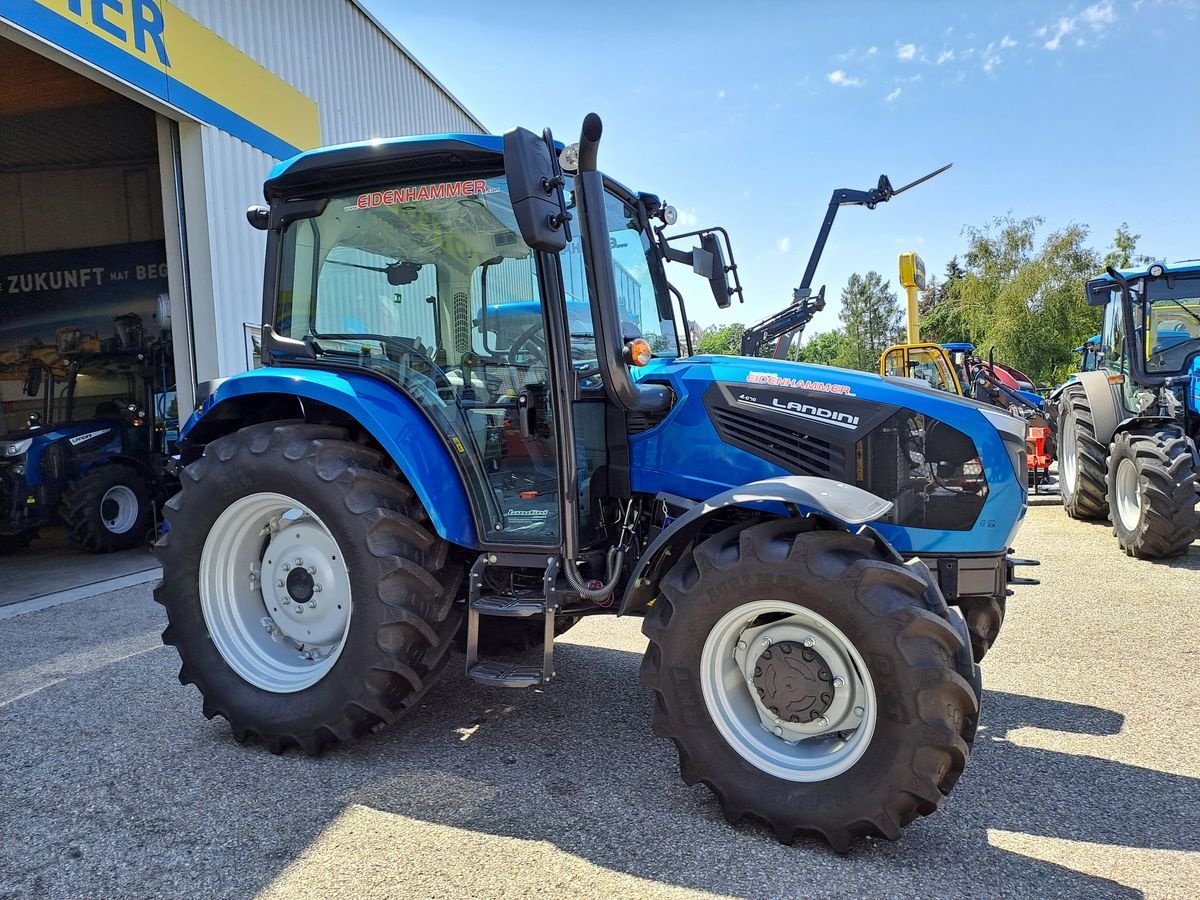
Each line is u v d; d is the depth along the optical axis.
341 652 2.72
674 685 2.37
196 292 7.02
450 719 3.15
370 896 1.99
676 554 2.73
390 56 10.67
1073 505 7.22
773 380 2.82
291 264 3.09
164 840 2.27
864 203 8.17
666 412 2.90
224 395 3.07
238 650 2.97
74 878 2.09
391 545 2.68
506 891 2.01
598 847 2.21
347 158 2.80
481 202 2.78
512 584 2.85
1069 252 27.94
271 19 8.00
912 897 1.97
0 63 7.25
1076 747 2.84
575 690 3.46
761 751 2.32
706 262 3.80
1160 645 3.93
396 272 2.94
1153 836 2.25
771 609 2.28
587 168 2.33
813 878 2.06
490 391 2.84
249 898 2.00
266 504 2.90
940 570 2.67
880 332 59.31
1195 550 6.05
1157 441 5.70
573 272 2.88
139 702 3.38
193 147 6.91
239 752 2.87
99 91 8.06
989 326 29.66
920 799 2.11
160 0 6.42
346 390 2.80
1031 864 2.12
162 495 8.19
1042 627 4.23
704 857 2.16
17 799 2.52
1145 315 6.67
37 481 7.28
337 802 2.48
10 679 3.71
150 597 5.50
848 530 2.29
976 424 2.66
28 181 11.44
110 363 8.52
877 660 2.12
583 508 2.85
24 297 11.51
